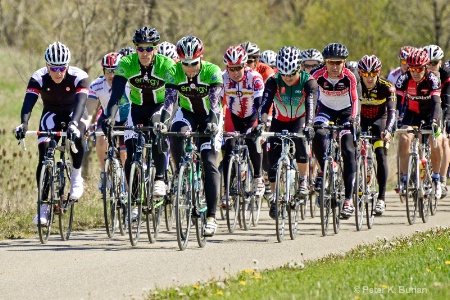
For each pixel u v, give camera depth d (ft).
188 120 70.64
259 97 82.69
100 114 87.71
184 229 70.03
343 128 77.10
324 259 62.23
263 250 69.46
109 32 122.62
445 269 55.16
